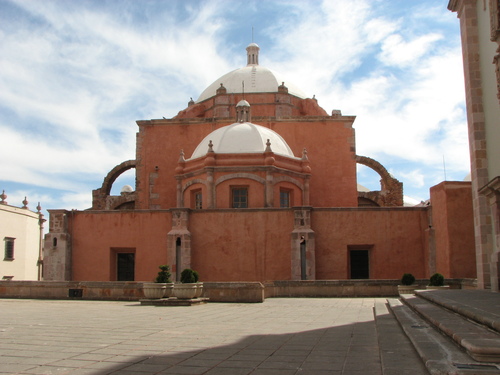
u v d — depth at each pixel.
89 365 7.44
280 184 32.94
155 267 29.75
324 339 10.01
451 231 25.64
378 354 8.35
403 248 29.09
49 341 9.73
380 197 49.22
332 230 29.28
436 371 5.73
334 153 39.91
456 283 23.58
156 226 30.11
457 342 7.23
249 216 29.47
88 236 30.59
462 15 20.95
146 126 40.88
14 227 47.94
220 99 44.88
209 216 29.67
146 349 8.81
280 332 11.09
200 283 20.22
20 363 7.59
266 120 40.44
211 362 7.68
